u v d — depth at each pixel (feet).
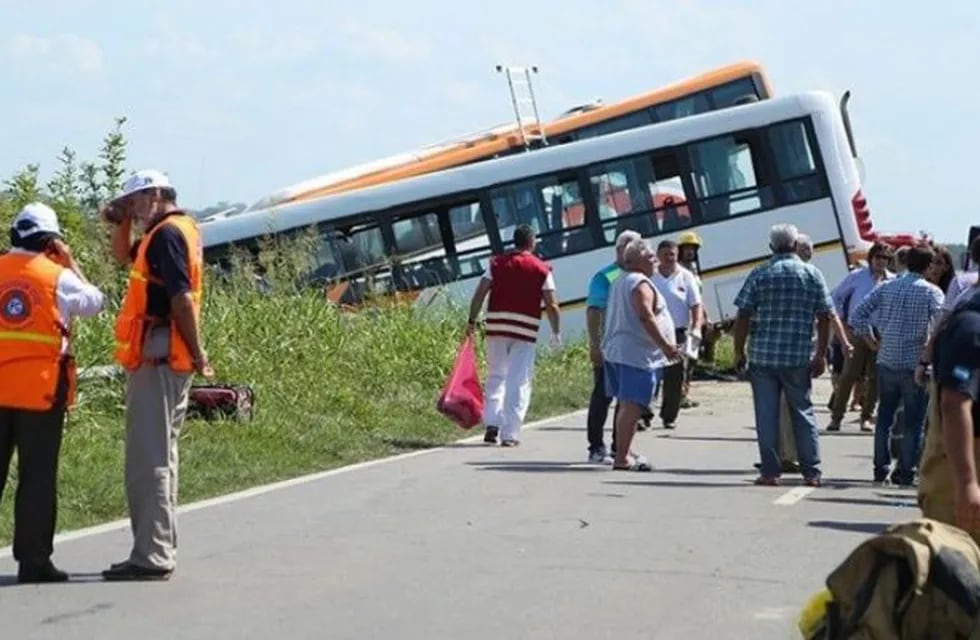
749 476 66.33
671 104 143.54
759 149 132.46
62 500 53.67
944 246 69.00
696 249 99.30
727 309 131.54
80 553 46.44
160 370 42.14
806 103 132.36
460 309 113.91
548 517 54.13
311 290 101.30
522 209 134.21
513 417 78.48
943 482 28.63
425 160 141.79
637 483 63.52
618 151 133.80
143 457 42.27
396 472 66.64
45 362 41.52
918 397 63.72
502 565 45.27
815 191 131.64
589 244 133.28
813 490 61.98
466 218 134.31
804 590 42.22
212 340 84.53
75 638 36.19
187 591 41.27
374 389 93.50
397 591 41.65
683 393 98.17
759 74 144.25
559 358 122.83
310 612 39.06
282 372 86.22
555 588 42.22
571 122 142.92
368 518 53.62
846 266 130.93
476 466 69.05
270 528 51.42
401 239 133.80
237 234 132.05
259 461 67.15
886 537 24.80
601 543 49.01
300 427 76.28
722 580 43.42
